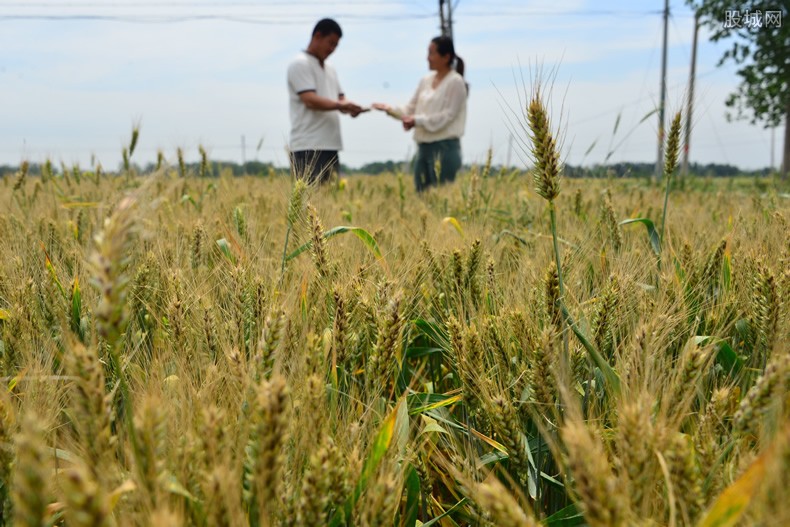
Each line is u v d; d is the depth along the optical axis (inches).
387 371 88.4
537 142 88.0
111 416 57.4
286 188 183.2
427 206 296.8
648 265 131.4
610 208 176.7
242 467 64.8
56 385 86.3
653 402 70.9
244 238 154.4
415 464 83.5
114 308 49.0
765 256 123.5
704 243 164.4
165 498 54.9
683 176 600.1
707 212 279.1
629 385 80.9
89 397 55.8
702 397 85.0
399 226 204.2
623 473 58.4
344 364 92.5
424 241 144.0
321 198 169.9
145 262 122.6
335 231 120.6
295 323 102.2
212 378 78.7
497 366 95.9
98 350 91.4
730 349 101.4
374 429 78.9
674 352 107.7
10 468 62.7
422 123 407.5
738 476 62.9
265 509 56.9
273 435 55.2
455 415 110.0
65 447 79.7
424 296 135.1
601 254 143.6
